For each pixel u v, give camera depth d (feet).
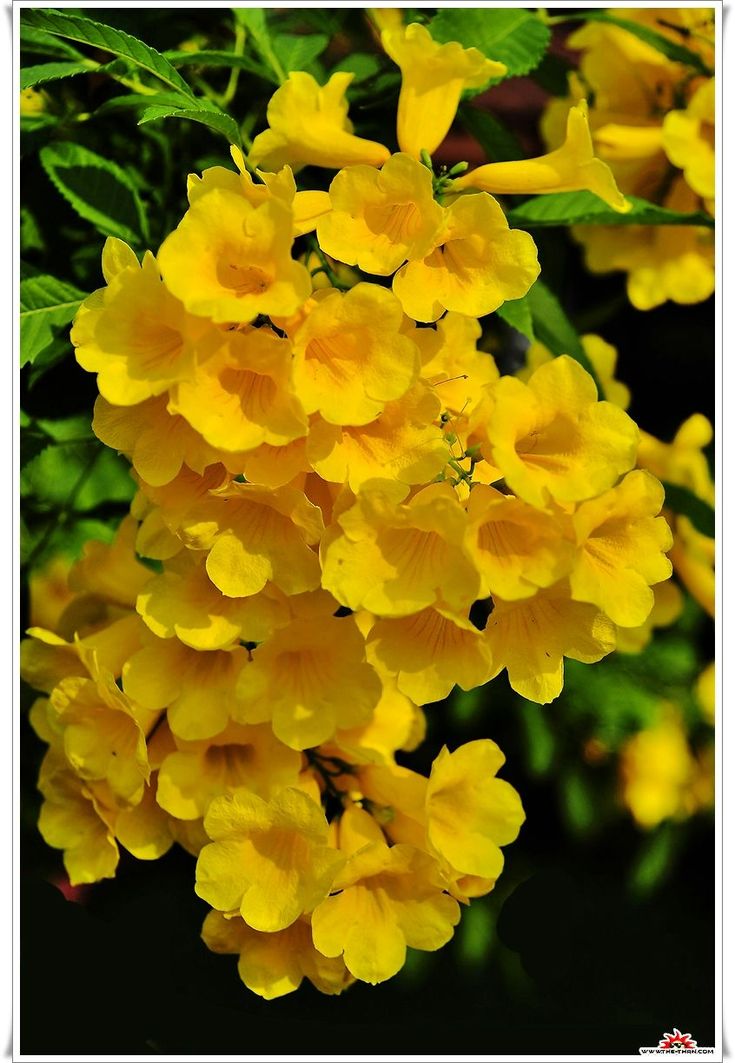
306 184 2.29
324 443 1.97
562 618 2.01
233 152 1.99
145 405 2.00
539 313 2.36
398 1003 2.50
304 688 2.07
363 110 2.33
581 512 1.96
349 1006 2.47
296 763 2.11
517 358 2.55
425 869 2.09
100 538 2.49
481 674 1.98
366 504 1.96
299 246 2.28
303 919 2.12
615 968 2.61
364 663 2.06
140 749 2.09
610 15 2.43
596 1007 2.57
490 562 1.96
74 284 2.36
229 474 2.01
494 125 2.32
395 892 2.12
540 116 2.65
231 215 1.94
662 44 2.36
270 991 2.11
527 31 2.27
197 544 2.01
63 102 2.37
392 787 2.15
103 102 2.37
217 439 1.93
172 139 2.36
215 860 2.06
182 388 1.93
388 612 1.95
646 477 2.01
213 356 1.94
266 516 2.02
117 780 2.12
